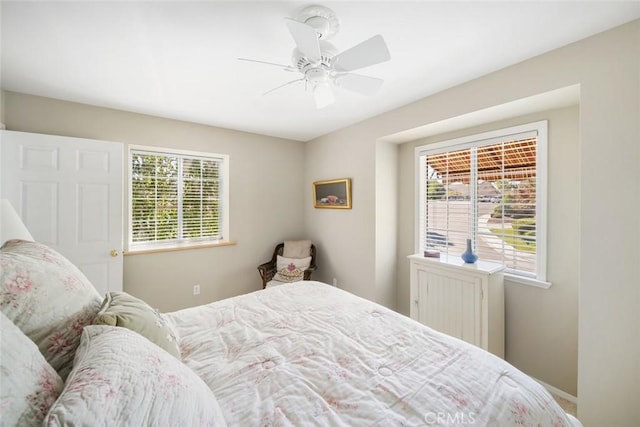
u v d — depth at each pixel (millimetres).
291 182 3828
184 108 2580
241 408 840
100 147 2359
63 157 2213
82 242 2287
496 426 804
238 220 3377
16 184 2047
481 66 1803
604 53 1422
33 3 1220
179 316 1489
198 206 3201
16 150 2045
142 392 566
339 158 3311
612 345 1391
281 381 968
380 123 2760
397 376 1002
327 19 1315
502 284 2113
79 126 2424
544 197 1976
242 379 980
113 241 2424
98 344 684
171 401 594
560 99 1747
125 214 2689
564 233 1901
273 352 1154
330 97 1728
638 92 1328
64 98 2320
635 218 1331
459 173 2545
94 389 517
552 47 1580
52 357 760
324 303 1709
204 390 742
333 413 833
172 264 2920
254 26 1400
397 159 3051
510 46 1574
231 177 3311
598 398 1430
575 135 1845
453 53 1648
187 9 1275
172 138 2896
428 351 1169
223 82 2027
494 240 2295
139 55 1669
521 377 1005
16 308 729
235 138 3328
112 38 1496
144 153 2840
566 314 1899
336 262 3408
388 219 2984
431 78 1972
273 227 3672
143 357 684
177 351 1019
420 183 2840
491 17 1330
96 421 465
